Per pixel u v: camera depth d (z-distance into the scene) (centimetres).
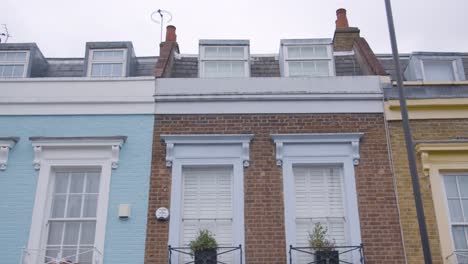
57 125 1073
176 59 1264
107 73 1255
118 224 984
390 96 1086
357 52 1262
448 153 1032
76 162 1034
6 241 973
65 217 1009
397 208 995
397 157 1037
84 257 981
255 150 1045
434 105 1077
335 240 992
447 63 1223
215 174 1046
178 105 1086
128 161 1036
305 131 1062
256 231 979
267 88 1098
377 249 964
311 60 1206
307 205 1020
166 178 1022
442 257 955
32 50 1252
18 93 1095
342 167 1042
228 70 1199
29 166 1032
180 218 998
